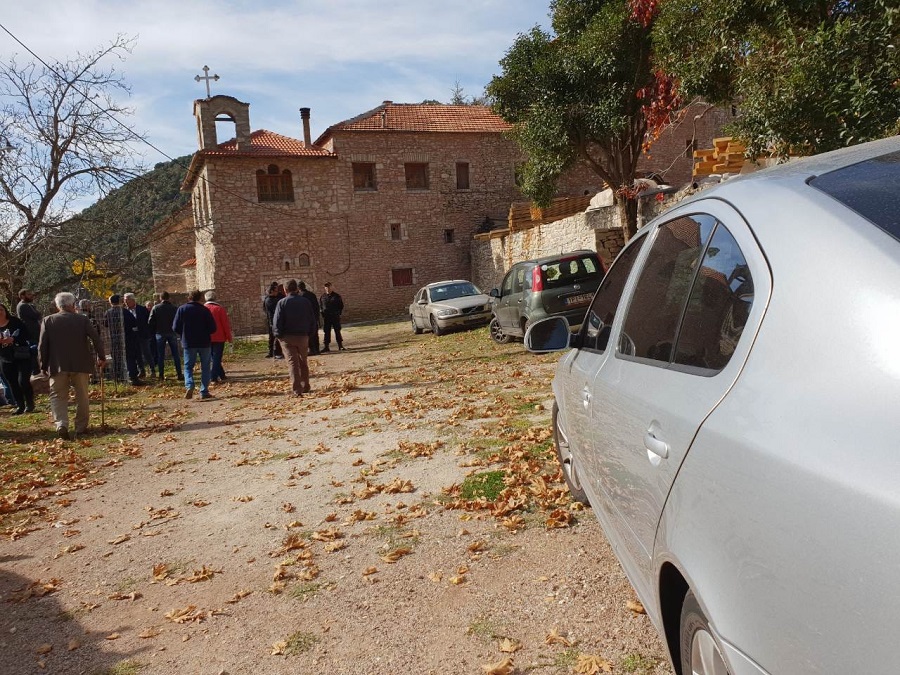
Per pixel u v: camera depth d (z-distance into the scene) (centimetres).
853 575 104
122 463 757
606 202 2225
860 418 112
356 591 374
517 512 455
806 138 695
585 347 349
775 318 145
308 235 3219
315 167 3219
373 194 3312
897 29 637
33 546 510
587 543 392
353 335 2517
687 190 1442
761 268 158
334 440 757
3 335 1130
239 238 3112
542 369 1084
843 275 132
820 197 156
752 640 130
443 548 415
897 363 111
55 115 1727
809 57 671
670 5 954
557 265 1232
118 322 1413
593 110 1502
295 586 389
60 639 358
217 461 723
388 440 721
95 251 1784
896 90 627
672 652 201
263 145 3194
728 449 141
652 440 187
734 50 839
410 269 3400
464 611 336
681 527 165
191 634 348
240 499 568
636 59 1471
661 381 201
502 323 1439
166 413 1080
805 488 115
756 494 128
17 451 848
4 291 1730
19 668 333
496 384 993
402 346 1822
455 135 3409
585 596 333
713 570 146
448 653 302
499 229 3303
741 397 146
